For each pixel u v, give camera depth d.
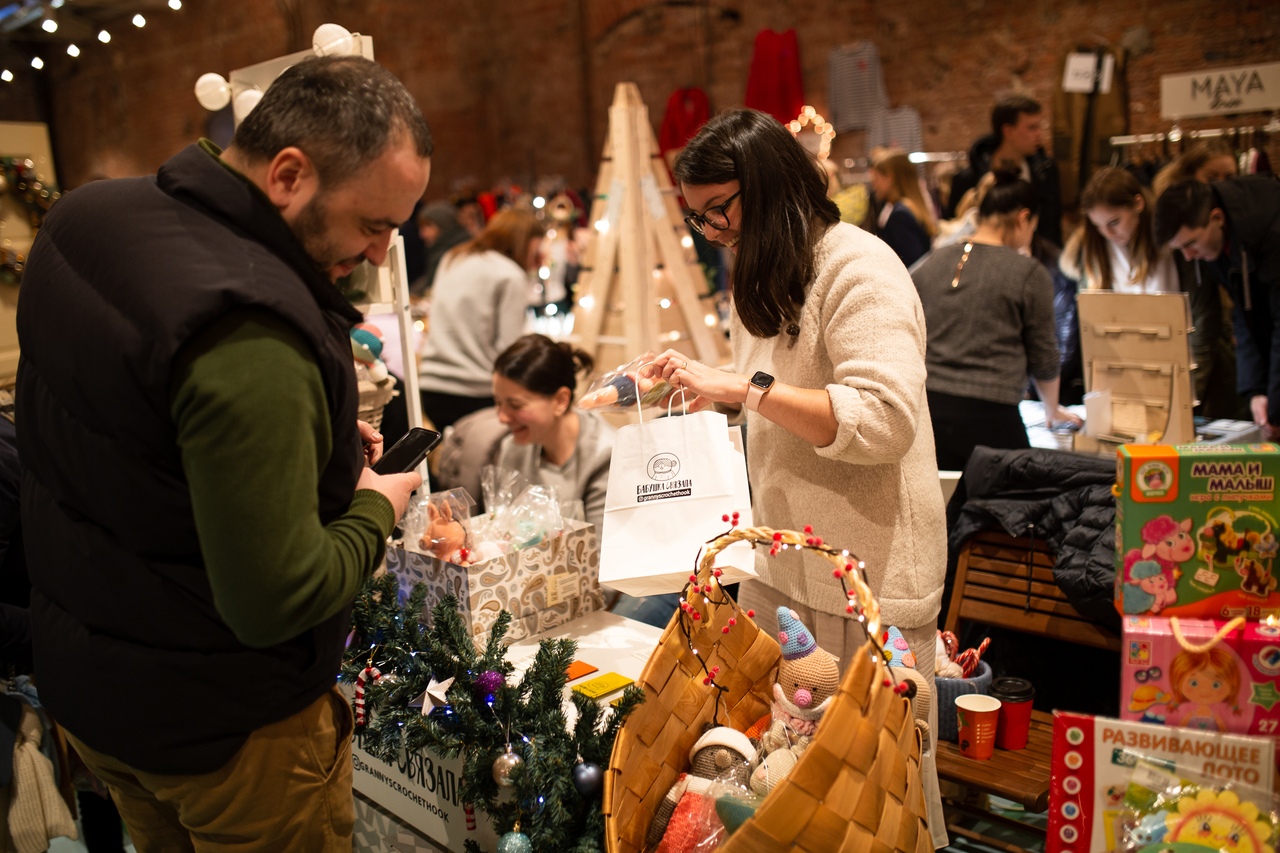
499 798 1.50
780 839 1.08
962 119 6.68
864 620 1.15
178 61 8.07
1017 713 2.09
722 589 1.46
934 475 1.66
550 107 8.96
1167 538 1.12
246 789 1.24
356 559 1.18
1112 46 5.69
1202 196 3.27
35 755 1.81
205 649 1.18
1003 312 2.96
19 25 8.09
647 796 1.40
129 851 2.54
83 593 1.21
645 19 8.20
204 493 1.04
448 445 3.17
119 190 1.18
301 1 7.55
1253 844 1.06
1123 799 1.11
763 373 1.57
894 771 1.16
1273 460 1.09
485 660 1.53
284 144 1.10
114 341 1.07
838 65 7.06
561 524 2.11
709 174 1.58
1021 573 2.35
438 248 6.14
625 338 3.99
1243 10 5.46
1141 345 3.01
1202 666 1.09
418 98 8.79
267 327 1.06
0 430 1.72
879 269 1.54
